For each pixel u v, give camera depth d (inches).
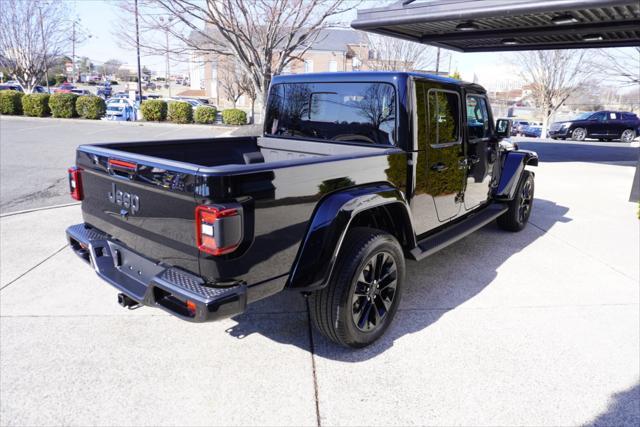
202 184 94.4
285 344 133.6
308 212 113.4
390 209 141.1
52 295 161.5
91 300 158.4
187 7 404.8
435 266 196.5
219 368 121.8
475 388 115.5
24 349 128.6
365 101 154.8
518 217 243.4
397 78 145.9
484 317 151.3
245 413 105.7
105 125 935.7
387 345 134.0
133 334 137.6
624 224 268.8
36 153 522.3
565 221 274.2
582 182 411.2
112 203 122.8
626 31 382.3
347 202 117.4
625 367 125.0
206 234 95.4
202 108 1005.8
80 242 131.9
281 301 160.9
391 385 116.2
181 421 102.9
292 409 107.2
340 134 163.6
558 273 190.2
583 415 106.8
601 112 981.8
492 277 185.0
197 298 96.7
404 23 371.9
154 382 115.7
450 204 177.2
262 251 104.1
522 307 158.9
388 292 136.9
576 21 363.9
